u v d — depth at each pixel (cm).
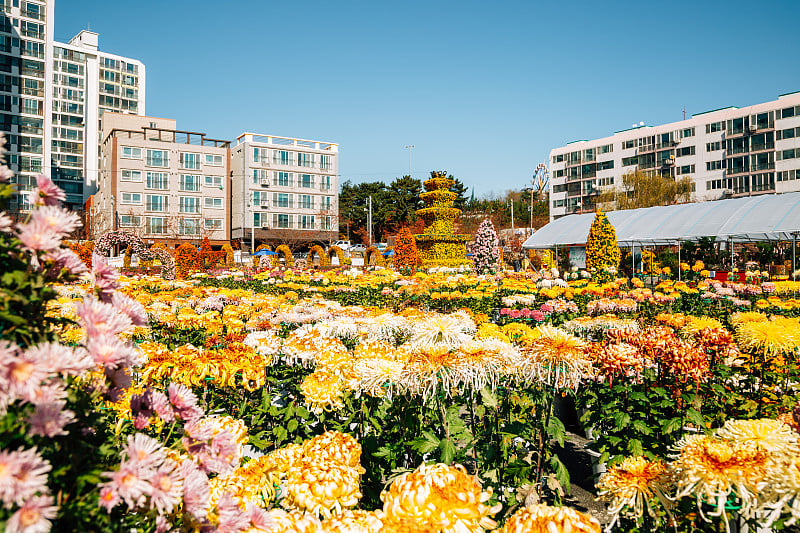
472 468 360
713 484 185
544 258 3166
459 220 7094
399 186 7506
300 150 6381
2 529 86
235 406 422
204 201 5959
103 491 106
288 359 415
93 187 7500
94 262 128
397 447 305
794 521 166
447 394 296
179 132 5919
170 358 318
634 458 247
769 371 420
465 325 501
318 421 382
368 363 330
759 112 5628
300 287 1442
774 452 186
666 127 6438
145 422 143
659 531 252
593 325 638
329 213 6481
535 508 148
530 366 301
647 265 2583
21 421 97
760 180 5606
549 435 331
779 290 1152
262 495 225
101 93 7762
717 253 2698
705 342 386
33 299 108
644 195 5147
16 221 114
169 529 121
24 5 6500
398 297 1278
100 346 114
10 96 6412
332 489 197
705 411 391
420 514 141
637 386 376
